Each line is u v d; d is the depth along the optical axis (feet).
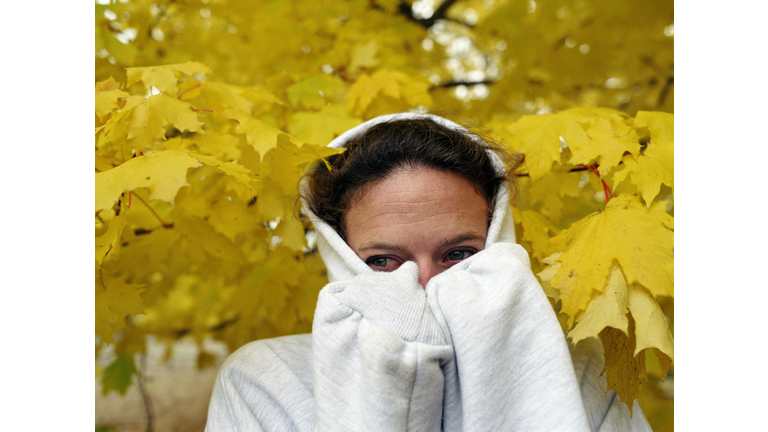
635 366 2.92
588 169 4.17
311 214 3.22
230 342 5.92
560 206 4.40
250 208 4.26
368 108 5.29
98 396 11.77
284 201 3.63
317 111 5.18
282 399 2.95
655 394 7.54
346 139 3.64
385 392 2.26
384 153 2.99
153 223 4.74
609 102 8.71
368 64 6.00
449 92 8.87
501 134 4.16
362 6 7.54
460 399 2.54
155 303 5.80
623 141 3.43
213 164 2.86
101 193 2.68
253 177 3.01
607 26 7.77
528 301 2.56
